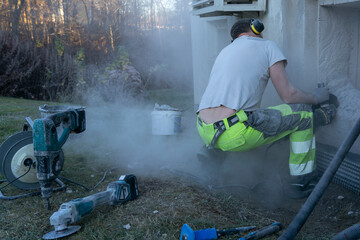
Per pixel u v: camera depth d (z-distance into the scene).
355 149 3.06
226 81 2.67
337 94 3.33
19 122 5.16
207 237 1.99
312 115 2.72
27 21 10.07
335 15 3.42
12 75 8.81
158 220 2.27
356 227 1.52
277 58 2.71
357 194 2.84
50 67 9.15
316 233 2.35
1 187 2.78
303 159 2.79
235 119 2.58
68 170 3.41
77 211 2.17
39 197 2.71
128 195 2.56
